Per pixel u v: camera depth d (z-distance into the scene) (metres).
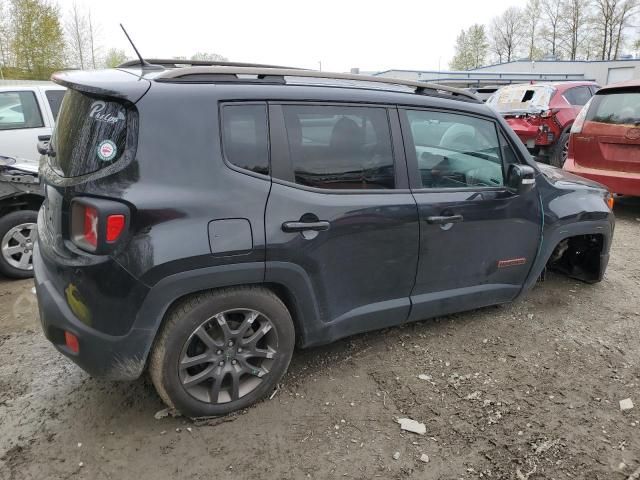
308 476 2.26
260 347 2.69
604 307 4.02
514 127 9.88
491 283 3.48
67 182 2.28
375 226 2.82
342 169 2.75
